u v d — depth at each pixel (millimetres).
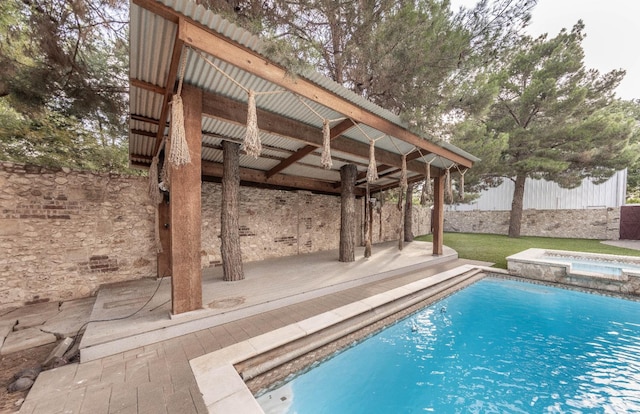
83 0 3717
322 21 5758
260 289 4152
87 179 4395
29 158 6059
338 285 4625
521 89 10898
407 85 6637
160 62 2668
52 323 3232
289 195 7660
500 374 2984
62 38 4125
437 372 2998
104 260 4508
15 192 3801
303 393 2564
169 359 2414
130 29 2215
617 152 9883
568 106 9664
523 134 10734
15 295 3768
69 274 4188
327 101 3494
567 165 9906
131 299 3697
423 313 4418
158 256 4961
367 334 3459
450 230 17312
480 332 3932
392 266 6180
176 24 2268
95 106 5242
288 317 3412
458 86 7574
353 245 6812
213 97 3338
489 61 7059
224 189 4598
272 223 7211
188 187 3041
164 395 1928
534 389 2750
